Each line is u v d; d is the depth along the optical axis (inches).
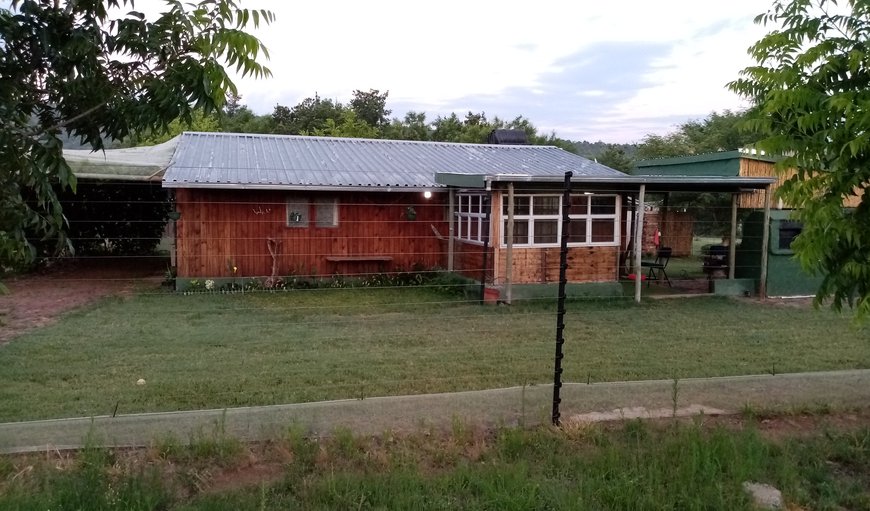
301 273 549.0
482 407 192.1
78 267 617.0
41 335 313.3
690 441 161.3
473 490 140.9
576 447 167.8
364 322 364.2
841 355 291.1
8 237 91.6
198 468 150.7
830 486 147.9
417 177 572.1
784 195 162.9
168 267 597.6
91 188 669.3
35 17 93.8
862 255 157.1
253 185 492.7
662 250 578.2
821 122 149.0
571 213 503.2
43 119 100.1
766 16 166.6
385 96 1528.1
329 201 554.6
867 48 146.4
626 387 208.1
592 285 498.9
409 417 183.0
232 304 425.4
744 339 327.6
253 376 241.3
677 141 1464.1
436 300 461.1
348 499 133.5
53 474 141.3
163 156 605.9
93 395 214.1
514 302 457.7
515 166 644.1
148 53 95.7
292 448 160.1
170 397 212.4
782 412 198.4
